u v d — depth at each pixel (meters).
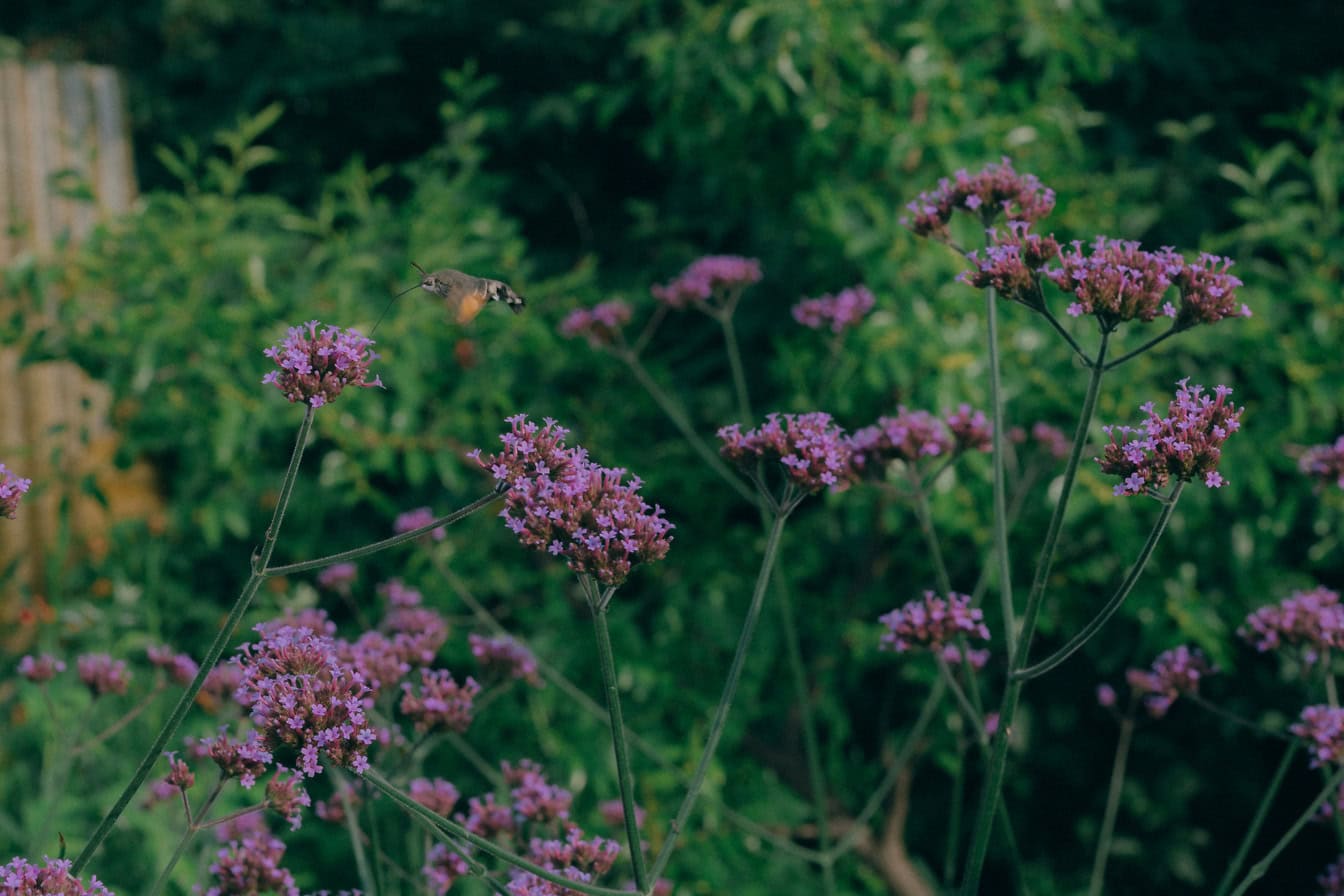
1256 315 4.03
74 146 4.88
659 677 4.35
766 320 4.84
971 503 4.07
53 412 5.64
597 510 1.77
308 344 1.70
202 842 3.33
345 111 6.26
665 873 4.18
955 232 4.09
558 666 4.26
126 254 4.42
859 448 2.56
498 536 4.59
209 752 1.79
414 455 4.40
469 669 4.51
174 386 4.36
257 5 6.65
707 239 5.52
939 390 3.94
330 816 2.44
